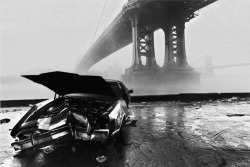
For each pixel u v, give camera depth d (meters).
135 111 8.25
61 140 3.61
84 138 3.61
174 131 5.02
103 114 3.97
